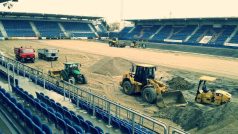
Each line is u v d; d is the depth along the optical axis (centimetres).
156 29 8856
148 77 2125
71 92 1712
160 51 5991
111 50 5759
